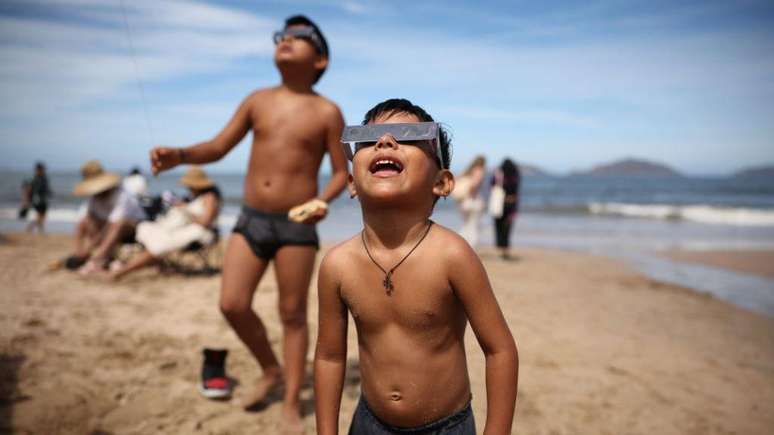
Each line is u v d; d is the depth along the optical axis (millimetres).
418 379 1687
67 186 51188
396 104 1761
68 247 10961
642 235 18438
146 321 5539
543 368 4730
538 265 10922
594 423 3756
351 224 20516
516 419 3750
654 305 7652
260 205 3275
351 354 4684
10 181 54531
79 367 4145
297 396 3393
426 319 1658
